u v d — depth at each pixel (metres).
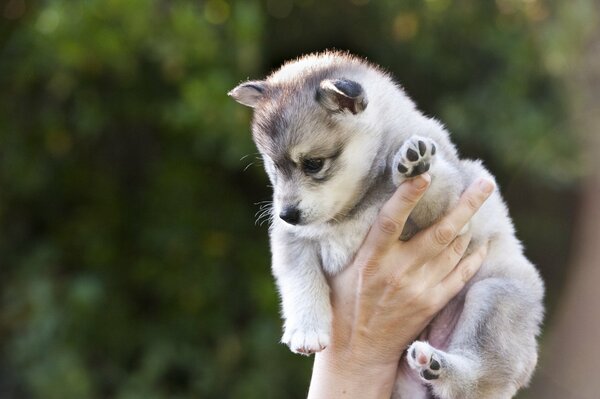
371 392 4.42
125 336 10.05
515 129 9.93
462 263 4.52
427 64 10.52
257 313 10.12
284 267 4.66
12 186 10.40
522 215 9.40
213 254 10.42
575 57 9.24
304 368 9.74
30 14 9.80
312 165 4.48
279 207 4.52
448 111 10.08
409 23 10.40
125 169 10.75
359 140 4.48
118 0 8.73
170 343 10.00
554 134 9.41
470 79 10.52
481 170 4.74
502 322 4.41
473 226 4.57
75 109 9.98
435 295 4.40
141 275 10.31
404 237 4.50
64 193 10.70
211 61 9.17
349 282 4.50
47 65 9.41
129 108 9.89
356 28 10.61
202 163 10.64
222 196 10.73
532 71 10.14
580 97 7.59
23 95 10.16
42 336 9.59
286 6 10.62
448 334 4.63
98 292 9.79
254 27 9.26
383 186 4.49
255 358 9.78
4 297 10.07
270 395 9.62
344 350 4.48
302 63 4.95
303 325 4.45
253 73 9.66
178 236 10.42
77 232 10.46
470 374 4.29
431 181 4.26
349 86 4.34
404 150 4.08
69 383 9.38
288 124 4.50
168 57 8.91
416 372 4.46
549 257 9.12
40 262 10.13
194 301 10.27
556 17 9.88
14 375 9.65
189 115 9.00
